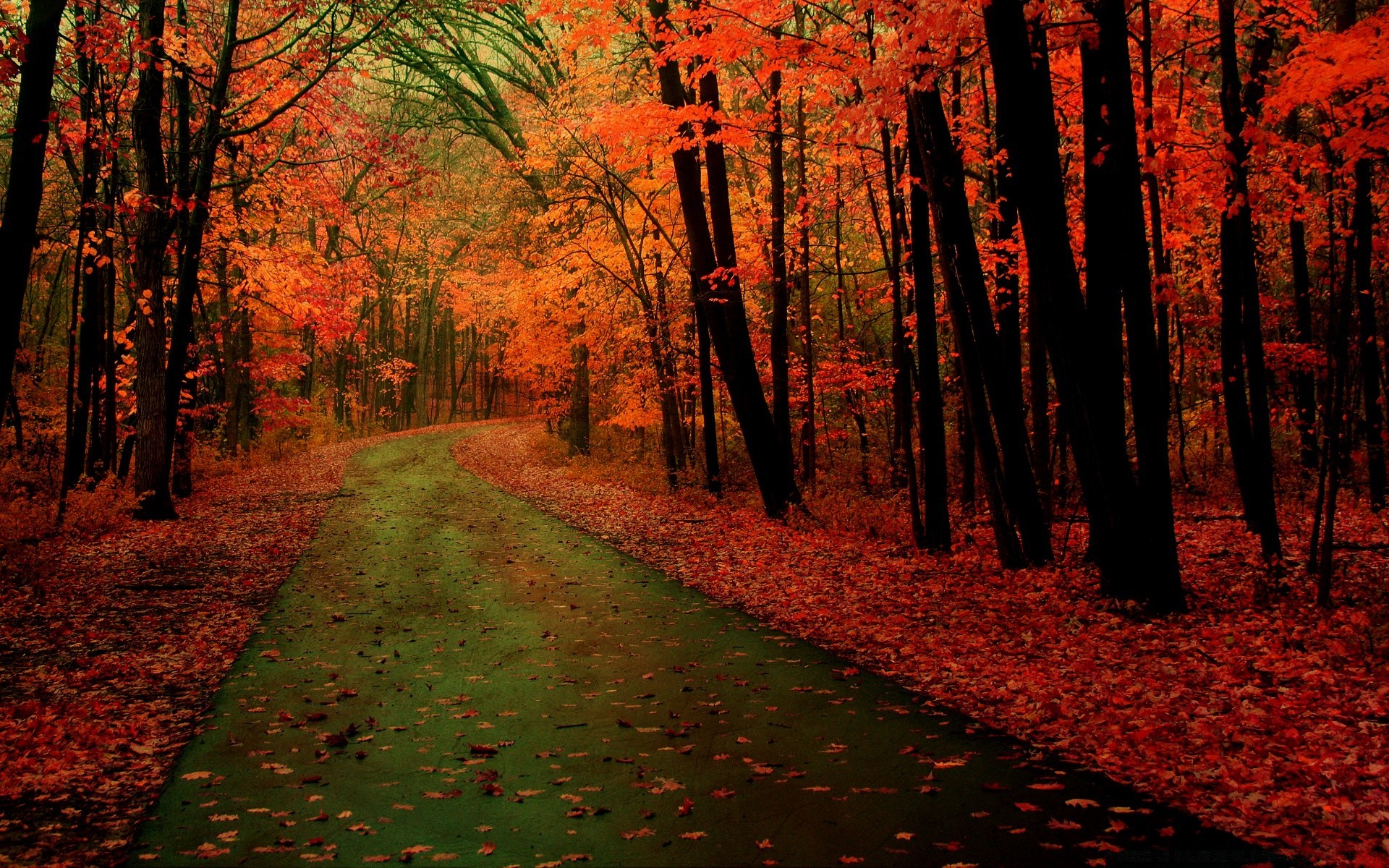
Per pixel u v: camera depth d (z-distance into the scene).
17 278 6.65
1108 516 8.01
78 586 9.73
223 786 4.78
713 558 12.15
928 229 10.62
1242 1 10.10
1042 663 6.67
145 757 5.20
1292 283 16.56
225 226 18.05
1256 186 10.40
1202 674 6.00
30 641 7.56
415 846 4.07
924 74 8.08
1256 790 4.30
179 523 14.84
